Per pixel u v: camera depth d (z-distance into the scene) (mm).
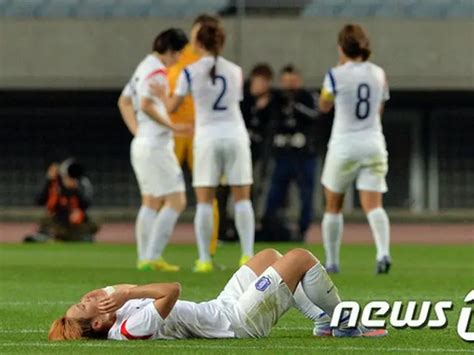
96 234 95062
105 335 31438
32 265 63219
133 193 110500
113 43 107375
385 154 55594
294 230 83750
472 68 106938
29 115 109938
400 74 106875
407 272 58469
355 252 76375
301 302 32719
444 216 106062
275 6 108562
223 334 31281
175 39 56750
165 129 57594
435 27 106875
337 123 55531
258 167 83250
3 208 110312
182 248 79875
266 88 80562
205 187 57062
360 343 32000
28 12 113125
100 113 110000
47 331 35281
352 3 112625
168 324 31078
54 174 87125
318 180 106312
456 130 109250
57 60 107688
